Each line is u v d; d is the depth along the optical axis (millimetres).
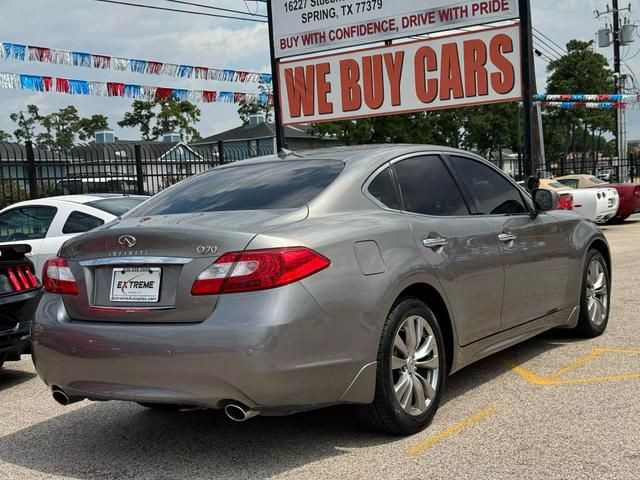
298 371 3375
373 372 3699
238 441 4090
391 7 12844
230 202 4141
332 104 13695
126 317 3627
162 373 3439
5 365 6688
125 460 3920
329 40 13547
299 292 3412
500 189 5211
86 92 11812
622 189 19438
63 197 8516
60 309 3887
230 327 3326
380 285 3748
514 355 5668
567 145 58125
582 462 3490
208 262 3453
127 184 15961
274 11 14031
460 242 4438
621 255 11656
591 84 54719
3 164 14211
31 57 10906
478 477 3383
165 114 60000
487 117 54281
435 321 4172
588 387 4707
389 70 13070
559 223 5617
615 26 33781
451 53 12430
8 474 3801
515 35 11750
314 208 3879
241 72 13938
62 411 4945
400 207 4297
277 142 14445
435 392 4137
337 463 3656
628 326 6453
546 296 5344
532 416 4207
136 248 3652
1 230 8422
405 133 36844
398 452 3754
